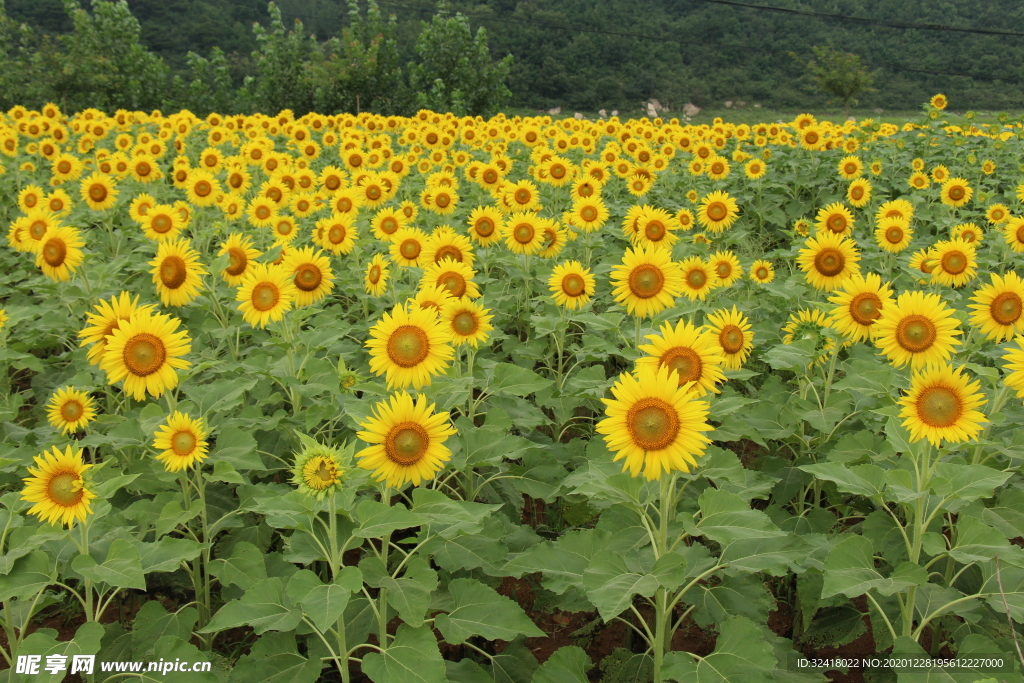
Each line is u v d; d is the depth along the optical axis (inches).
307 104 1411.2
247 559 159.2
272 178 439.8
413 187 471.5
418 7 2407.7
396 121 813.2
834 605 161.3
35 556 135.2
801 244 338.0
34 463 177.9
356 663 158.4
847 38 2682.1
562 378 243.6
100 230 403.2
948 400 135.1
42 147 516.4
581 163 572.4
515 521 190.5
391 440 138.7
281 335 215.8
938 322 167.6
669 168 592.7
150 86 1366.9
